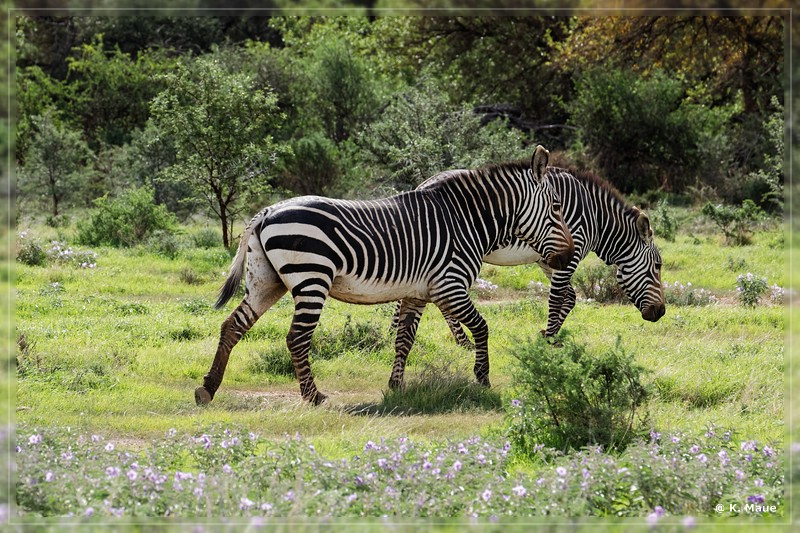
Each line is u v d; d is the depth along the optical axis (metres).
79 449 12.60
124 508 10.39
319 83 63.16
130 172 52.97
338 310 27.08
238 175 40.59
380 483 11.35
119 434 15.41
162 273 33.41
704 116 65.38
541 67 77.94
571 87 77.50
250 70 62.75
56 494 10.67
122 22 85.69
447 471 11.77
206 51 87.38
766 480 12.18
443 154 44.81
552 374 14.86
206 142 40.22
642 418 15.93
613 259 24.81
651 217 45.38
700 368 20.03
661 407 17.14
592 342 22.53
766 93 67.12
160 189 50.56
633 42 66.94
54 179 51.78
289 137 59.31
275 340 23.30
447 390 18.61
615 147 65.62
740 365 20.22
